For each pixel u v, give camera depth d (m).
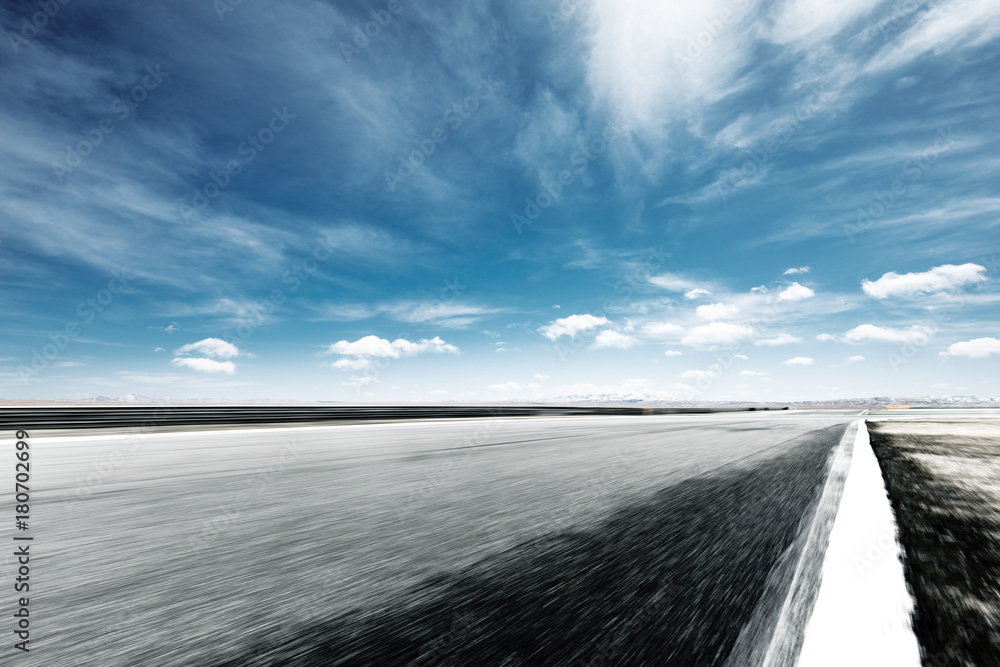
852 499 3.88
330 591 2.16
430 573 2.37
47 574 2.40
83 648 1.67
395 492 4.47
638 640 1.66
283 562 2.56
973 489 4.13
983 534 2.75
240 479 5.23
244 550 2.77
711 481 4.94
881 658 1.46
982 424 14.70
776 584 2.12
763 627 1.72
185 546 2.85
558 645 1.64
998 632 1.59
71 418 12.27
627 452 7.77
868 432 11.66
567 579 2.26
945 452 6.97
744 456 7.07
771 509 3.63
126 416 13.22
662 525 3.21
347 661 1.56
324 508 3.83
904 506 3.50
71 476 5.49
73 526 3.33
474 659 1.55
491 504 3.93
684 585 2.15
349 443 9.70
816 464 6.08
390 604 2.01
